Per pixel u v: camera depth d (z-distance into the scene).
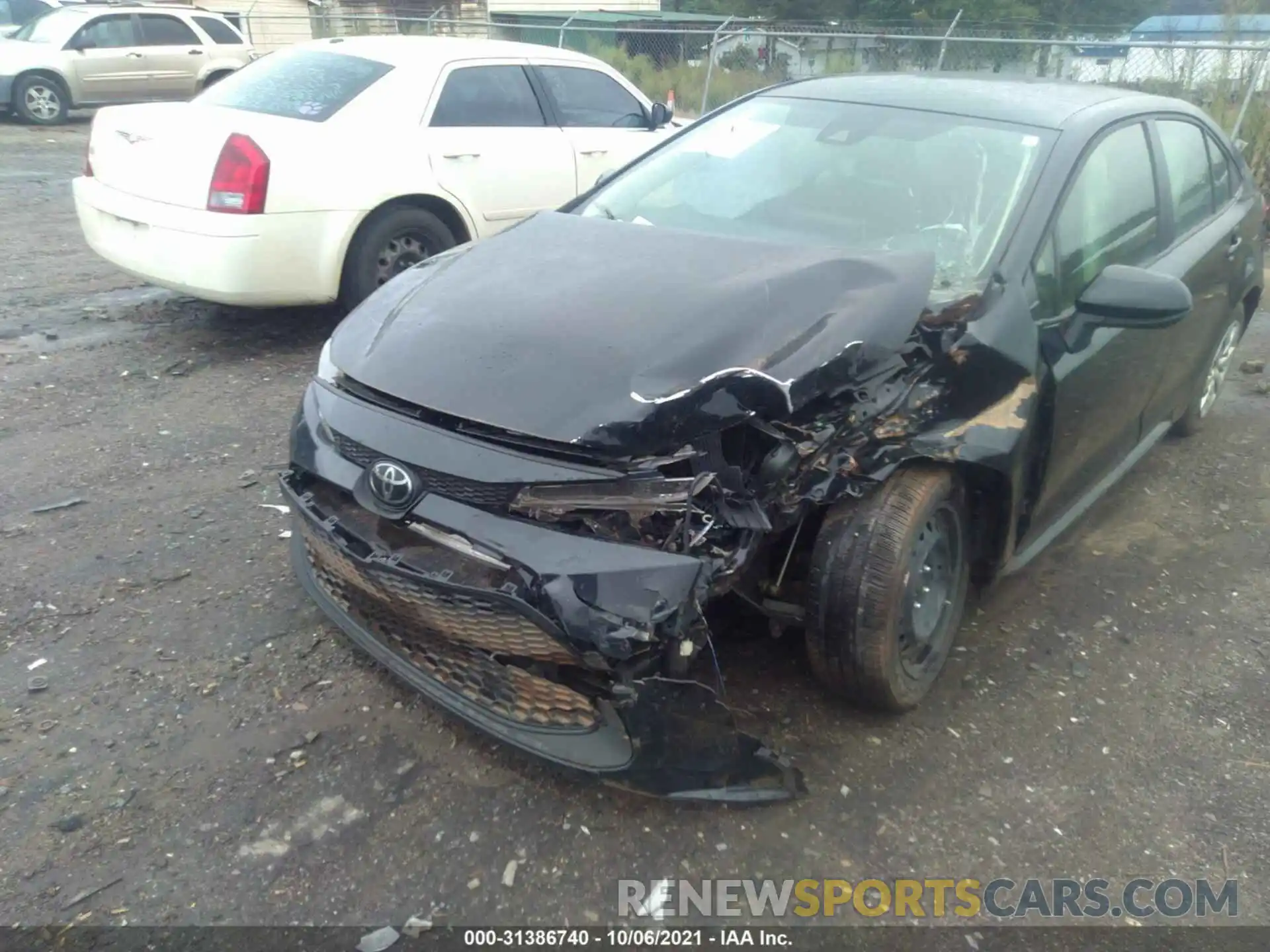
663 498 2.46
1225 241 4.70
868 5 30.98
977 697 3.32
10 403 5.17
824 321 2.79
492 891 2.52
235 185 5.46
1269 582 4.13
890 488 2.87
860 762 2.99
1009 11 27.72
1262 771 3.07
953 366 2.97
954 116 3.85
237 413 5.18
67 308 6.72
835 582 2.84
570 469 2.48
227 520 4.14
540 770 2.89
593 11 28.61
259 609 3.57
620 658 2.39
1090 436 3.71
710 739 2.61
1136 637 3.71
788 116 4.11
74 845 2.60
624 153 7.45
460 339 2.83
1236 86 10.88
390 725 3.04
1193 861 2.73
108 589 3.65
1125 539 4.43
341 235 5.86
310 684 3.21
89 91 15.98
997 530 3.28
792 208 3.65
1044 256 3.38
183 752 2.92
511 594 2.45
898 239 3.44
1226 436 5.55
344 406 2.88
